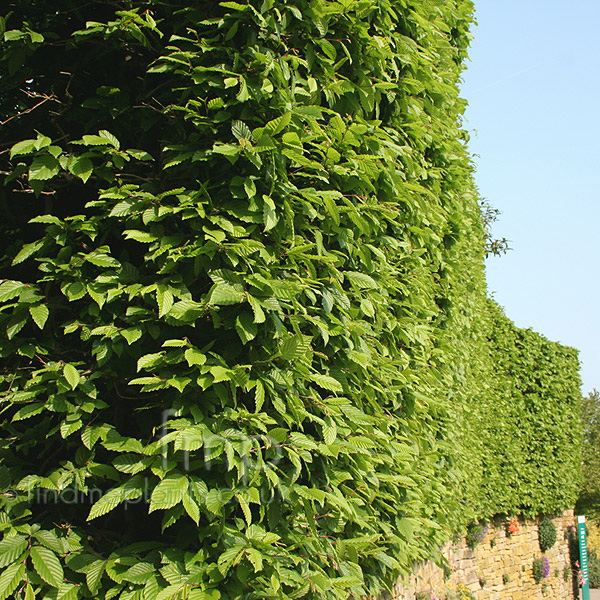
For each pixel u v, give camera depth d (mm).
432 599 6359
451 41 5602
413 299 4125
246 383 2461
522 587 11672
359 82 3309
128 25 2596
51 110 3084
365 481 3406
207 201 2539
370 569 3637
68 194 3084
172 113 2789
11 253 2846
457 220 5305
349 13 3152
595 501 19859
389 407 3932
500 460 10797
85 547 2455
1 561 2197
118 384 2668
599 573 19234
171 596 2186
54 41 3062
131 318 2479
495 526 11031
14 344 2521
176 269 2549
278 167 2635
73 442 2549
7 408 2510
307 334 3012
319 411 2990
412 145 4070
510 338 12367
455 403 6191
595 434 24219
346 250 3277
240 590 2354
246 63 2615
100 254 2490
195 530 2477
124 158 2625
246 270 2496
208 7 2781
